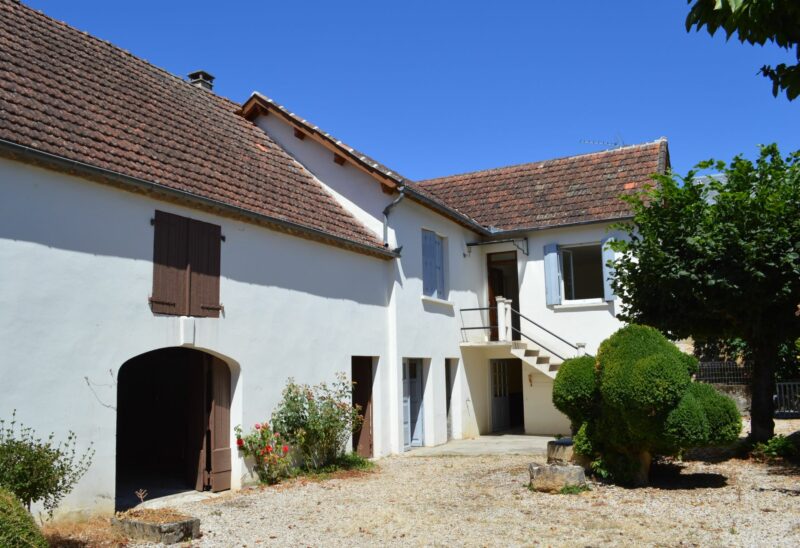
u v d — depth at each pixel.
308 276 12.01
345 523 8.00
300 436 11.12
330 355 12.37
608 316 16.70
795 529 7.09
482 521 7.92
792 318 10.88
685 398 8.80
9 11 10.78
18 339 7.36
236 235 10.50
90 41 12.14
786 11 4.95
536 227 17.28
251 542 7.21
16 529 4.88
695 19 5.05
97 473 8.09
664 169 17.80
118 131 9.84
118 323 8.50
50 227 7.81
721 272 10.32
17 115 8.18
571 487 9.16
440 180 21.56
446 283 16.78
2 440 6.83
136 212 8.91
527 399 17.56
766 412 11.49
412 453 14.18
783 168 10.90
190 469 10.39
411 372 15.52
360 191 14.37
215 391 10.27
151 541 7.15
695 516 7.79
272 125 15.48
